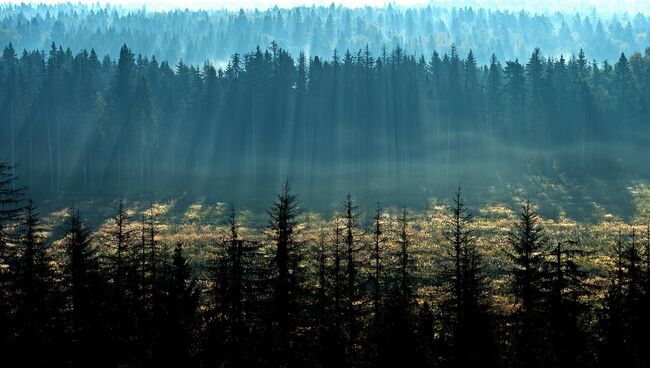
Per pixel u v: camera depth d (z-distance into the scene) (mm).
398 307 34312
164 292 33969
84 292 37875
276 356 36062
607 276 57094
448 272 44031
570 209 98625
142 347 34062
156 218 97062
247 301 39250
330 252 61656
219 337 34156
